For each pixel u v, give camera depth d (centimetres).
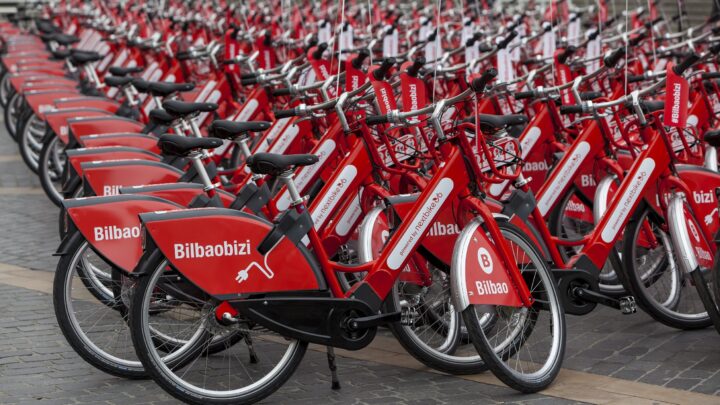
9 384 502
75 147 758
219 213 446
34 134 1032
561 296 521
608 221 535
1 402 477
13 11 1881
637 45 830
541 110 635
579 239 538
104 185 588
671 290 577
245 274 448
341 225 534
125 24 1187
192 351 465
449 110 681
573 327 590
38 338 576
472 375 511
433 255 506
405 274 503
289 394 486
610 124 605
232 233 446
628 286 567
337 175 525
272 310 453
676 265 577
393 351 554
